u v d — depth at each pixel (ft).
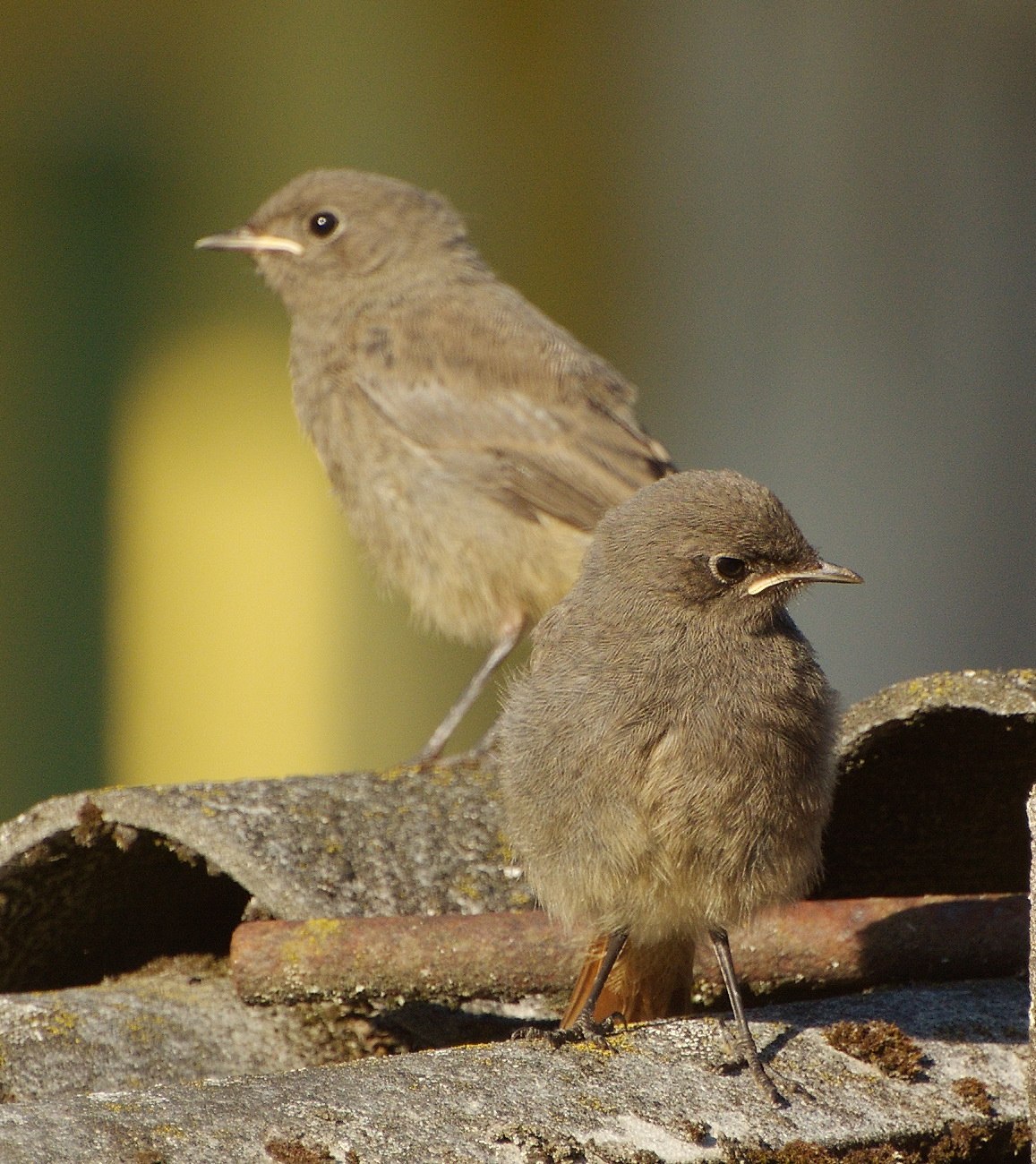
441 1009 23.88
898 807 25.13
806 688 22.91
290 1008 23.29
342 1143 16.83
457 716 38.65
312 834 24.20
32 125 55.72
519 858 23.71
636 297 60.59
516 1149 17.24
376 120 58.03
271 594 57.26
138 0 56.13
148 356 57.06
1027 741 23.52
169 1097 17.57
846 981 23.21
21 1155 16.11
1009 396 62.90
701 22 60.39
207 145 57.21
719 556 23.24
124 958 26.13
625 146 60.23
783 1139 18.37
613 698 22.71
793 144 61.16
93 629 57.00
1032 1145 17.54
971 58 62.18
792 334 61.31
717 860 22.45
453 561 39.32
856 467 61.82
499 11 58.95
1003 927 22.79
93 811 23.99
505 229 59.31
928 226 62.03
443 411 39.65
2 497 56.18
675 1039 20.13
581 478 39.47
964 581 62.75
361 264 41.73
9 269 55.88
